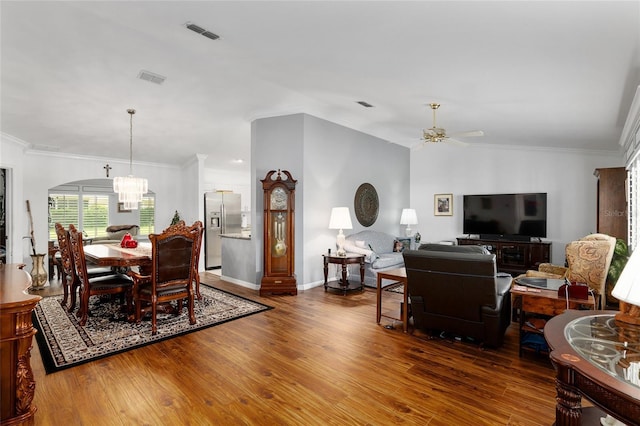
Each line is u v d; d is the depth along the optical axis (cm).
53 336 319
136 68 330
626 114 347
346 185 587
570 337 134
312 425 189
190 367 258
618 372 107
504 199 630
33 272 529
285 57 298
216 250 749
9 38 268
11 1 221
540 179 614
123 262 353
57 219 694
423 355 281
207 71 340
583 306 261
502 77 288
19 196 540
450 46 240
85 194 727
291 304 431
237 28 247
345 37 246
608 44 205
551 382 236
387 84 351
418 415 198
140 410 202
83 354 279
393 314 388
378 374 248
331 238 554
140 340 310
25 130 497
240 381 237
